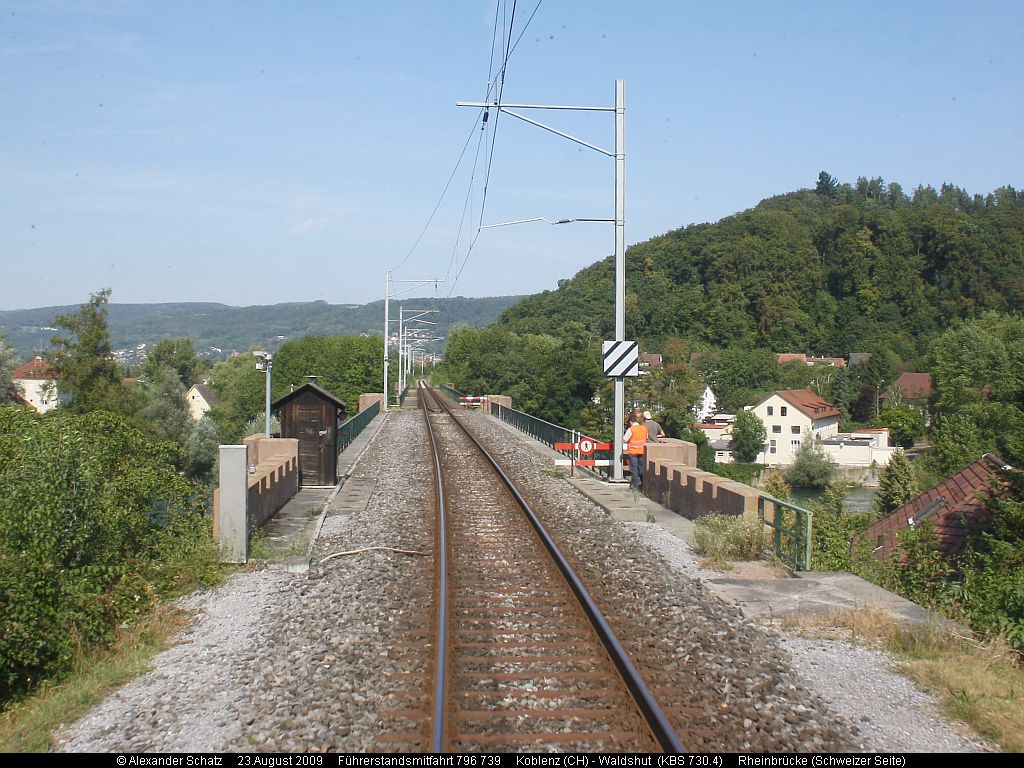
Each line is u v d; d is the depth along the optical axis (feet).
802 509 36.09
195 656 25.86
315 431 64.69
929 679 23.32
